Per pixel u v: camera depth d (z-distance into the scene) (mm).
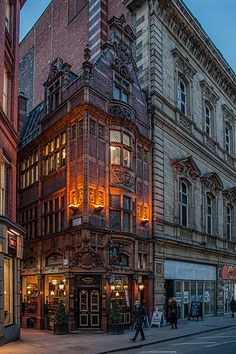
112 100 27000
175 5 34031
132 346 19062
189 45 37594
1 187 20734
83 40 41656
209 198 39062
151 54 32312
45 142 29703
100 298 24203
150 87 31672
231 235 43156
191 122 36219
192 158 34531
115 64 28109
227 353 16172
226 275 39844
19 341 20266
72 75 29141
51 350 17656
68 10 45438
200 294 35156
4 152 20844
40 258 27688
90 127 25266
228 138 45656
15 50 23562
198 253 35094
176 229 31859
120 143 26719
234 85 45562
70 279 24141
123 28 30094
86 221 23906
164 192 31016
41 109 33531
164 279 29656
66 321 23453
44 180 29234
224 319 33812
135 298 26469
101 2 39438
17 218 32531
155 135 30844
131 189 26938
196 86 38375
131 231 26609
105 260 24562
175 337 22406
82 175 24656
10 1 23594
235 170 45250
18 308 21359
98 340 20797
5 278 20484
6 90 22562
